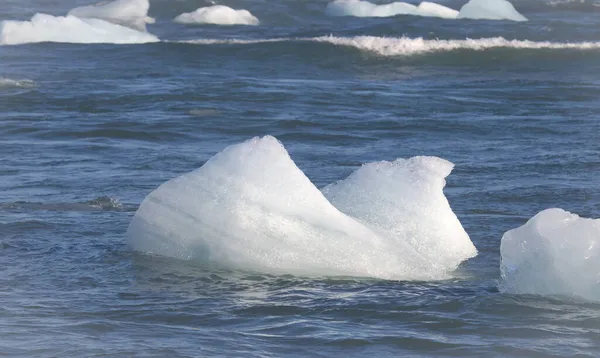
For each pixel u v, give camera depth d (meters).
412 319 21.55
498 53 90.94
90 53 87.94
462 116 59.16
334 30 114.06
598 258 23.14
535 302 22.73
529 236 23.92
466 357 19.00
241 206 26.47
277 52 89.00
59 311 21.70
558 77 80.19
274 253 25.92
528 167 42.88
